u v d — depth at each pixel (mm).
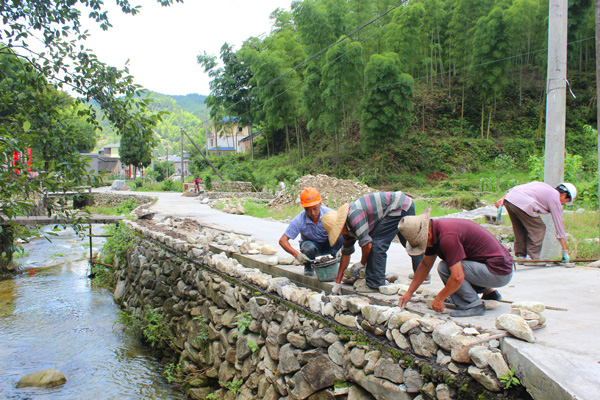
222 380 6059
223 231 10758
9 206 5613
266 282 5477
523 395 2607
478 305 3479
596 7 6254
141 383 6969
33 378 6805
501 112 45750
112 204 35125
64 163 6277
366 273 4438
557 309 3658
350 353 3811
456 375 2879
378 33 41375
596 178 12797
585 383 2217
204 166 47812
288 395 4562
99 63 6785
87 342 8703
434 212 15281
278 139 52500
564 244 5797
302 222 5277
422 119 44031
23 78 6840
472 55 41906
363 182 35438
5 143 5035
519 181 27188
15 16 6680
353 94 35188
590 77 45875
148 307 9086
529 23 42938
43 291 12547
